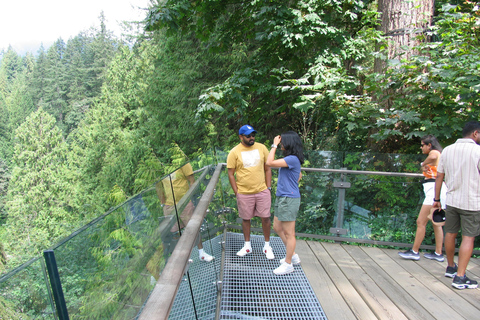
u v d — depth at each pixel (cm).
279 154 456
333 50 584
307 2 588
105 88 3656
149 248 132
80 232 89
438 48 496
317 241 448
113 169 2244
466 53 443
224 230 420
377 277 329
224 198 453
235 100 601
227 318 248
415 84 474
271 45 624
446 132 445
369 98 545
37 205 4588
